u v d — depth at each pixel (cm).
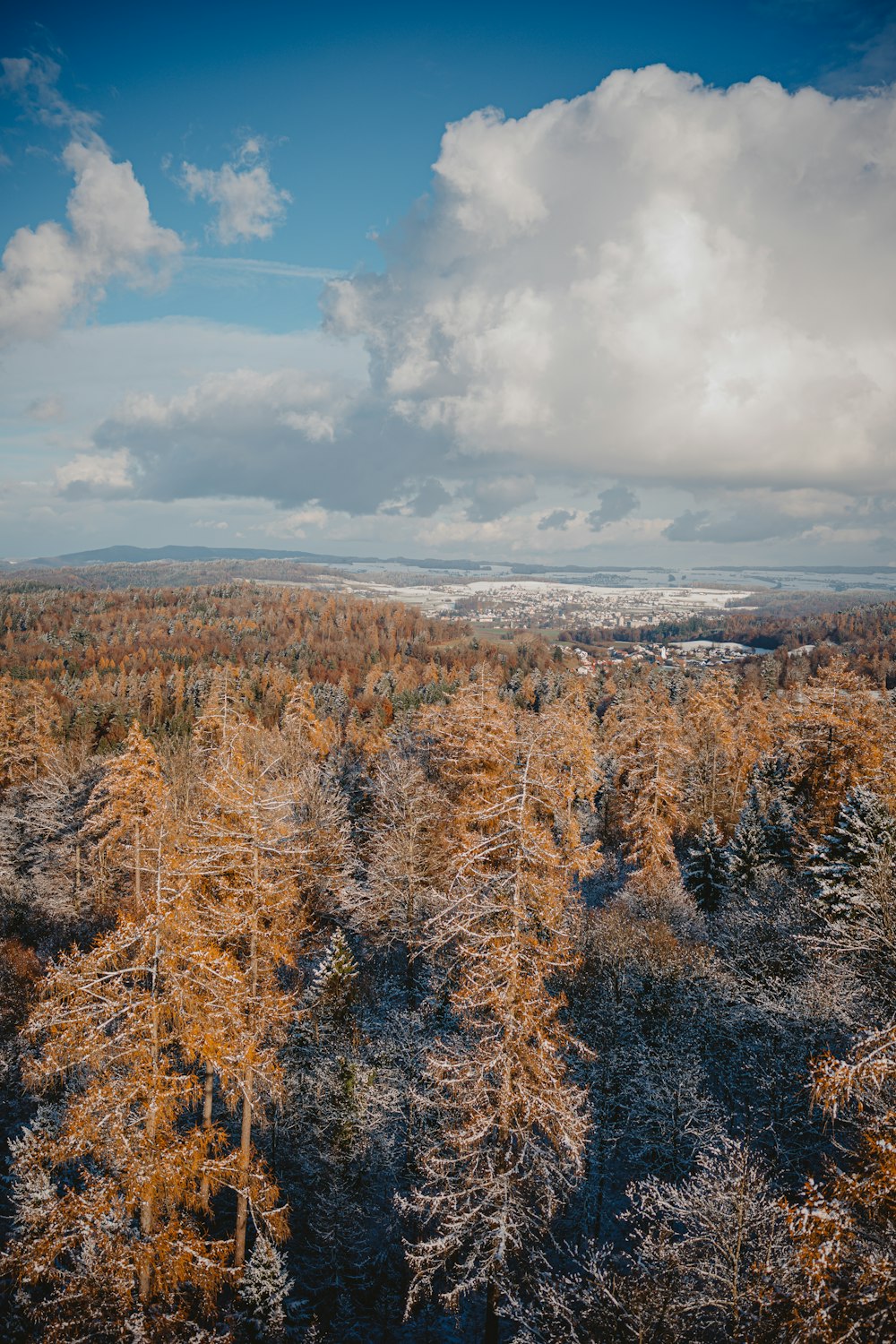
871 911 2161
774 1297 1155
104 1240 1250
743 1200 1329
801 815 3525
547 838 1595
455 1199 1545
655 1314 1225
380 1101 2011
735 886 3294
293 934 2414
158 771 2445
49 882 3700
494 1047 1422
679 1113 2012
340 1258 1908
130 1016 1285
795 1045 2073
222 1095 2188
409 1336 1747
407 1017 2344
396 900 2912
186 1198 1337
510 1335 1691
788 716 4359
